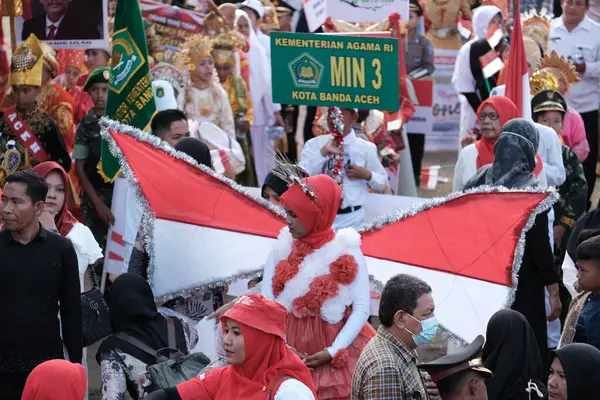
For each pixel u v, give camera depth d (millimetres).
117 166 11891
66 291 8703
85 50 16000
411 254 9734
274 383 6629
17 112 12078
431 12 21562
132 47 11781
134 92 11828
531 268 10250
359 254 8555
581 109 18156
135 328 8438
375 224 9984
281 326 6730
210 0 16156
